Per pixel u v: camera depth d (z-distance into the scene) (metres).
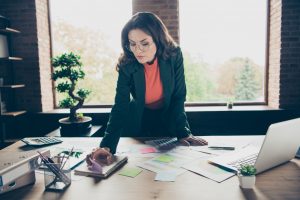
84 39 3.97
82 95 2.97
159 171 1.16
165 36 1.51
